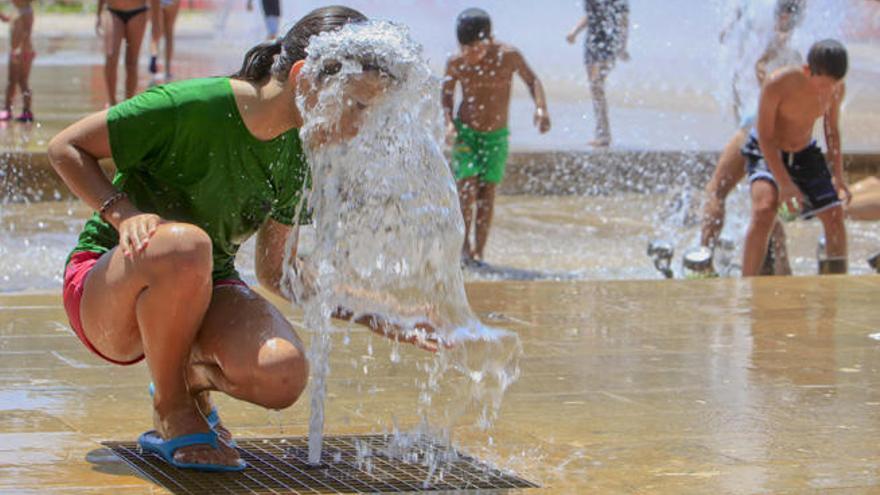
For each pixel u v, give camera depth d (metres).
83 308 5.45
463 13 14.23
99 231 5.67
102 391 7.07
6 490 5.27
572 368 7.86
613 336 8.88
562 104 23.75
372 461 5.88
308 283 5.98
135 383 7.27
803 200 12.80
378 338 8.57
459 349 7.21
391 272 6.10
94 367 7.64
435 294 6.41
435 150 5.87
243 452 5.97
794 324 9.40
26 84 20.02
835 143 13.28
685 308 10.03
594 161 18.38
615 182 18.41
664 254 12.97
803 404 7.06
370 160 5.62
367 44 5.25
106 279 5.32
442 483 5.56
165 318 5.27
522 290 10.76
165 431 5.68
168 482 5.45
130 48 20.55
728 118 22.14
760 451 6.11
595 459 5.95
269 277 6.02
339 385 7.34
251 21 42.59
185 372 5.66
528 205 17.45
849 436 6.40
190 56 30.98
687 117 22.27
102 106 21.98
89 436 6.15
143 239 5.21
